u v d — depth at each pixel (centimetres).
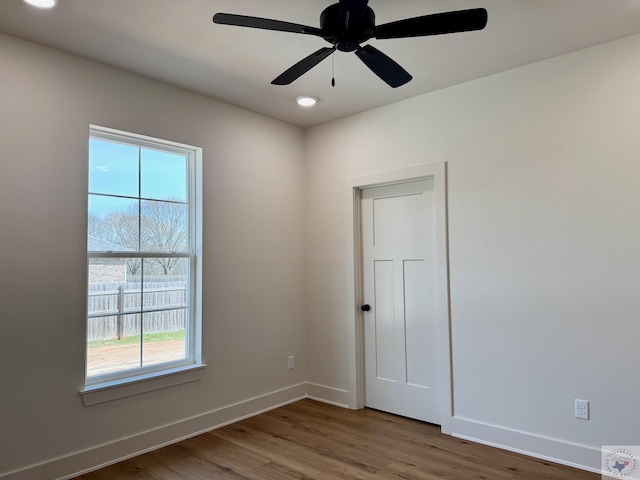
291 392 393
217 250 340
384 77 230
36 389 243
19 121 244
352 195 378
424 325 340
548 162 277
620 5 218
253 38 250
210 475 255
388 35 189
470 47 262
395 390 356
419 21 178
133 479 251
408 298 351
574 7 220
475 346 302
